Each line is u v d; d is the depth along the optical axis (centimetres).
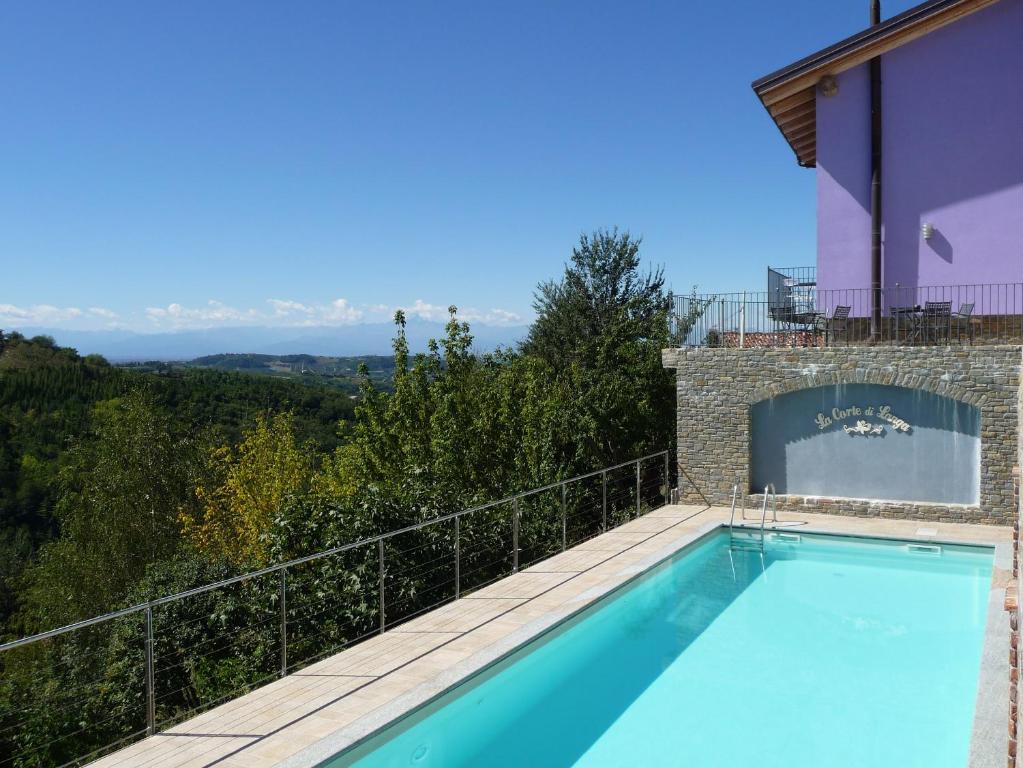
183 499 3030
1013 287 1523
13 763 962
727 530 1452
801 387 1524
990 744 601
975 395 1391
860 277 1641
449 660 803
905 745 699
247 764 592
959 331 1512
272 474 2362
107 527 2881
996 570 1077
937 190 1580
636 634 1003
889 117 1609
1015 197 1523
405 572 1147
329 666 797
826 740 712
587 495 1716
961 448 1430
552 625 909
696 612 1077
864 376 1470
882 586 1162
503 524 1398
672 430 1948
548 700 824
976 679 837
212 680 1043
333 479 2130
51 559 2891
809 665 887
